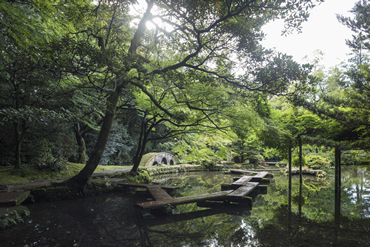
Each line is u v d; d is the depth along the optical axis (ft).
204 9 18.52
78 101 30.99
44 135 30.42
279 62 19.24
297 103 21.17
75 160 49.42
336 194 32.63
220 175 55.88
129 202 26.21
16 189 24.08
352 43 28.40
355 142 27.17
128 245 13.79
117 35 29.76
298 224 18.62
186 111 31.12
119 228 17.06
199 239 15.14
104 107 27.45
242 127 29.68
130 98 43.91
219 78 24.52
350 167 69.15
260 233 16.37
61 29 23.18
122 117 69.36
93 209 22.38
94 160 28.27
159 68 26.84
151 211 22.56
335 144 28.50
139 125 74.33
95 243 13.94
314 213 22.27
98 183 30.25
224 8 17.76
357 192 34.17
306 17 16.26
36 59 13.69
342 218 20.52
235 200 26.58
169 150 77.97
